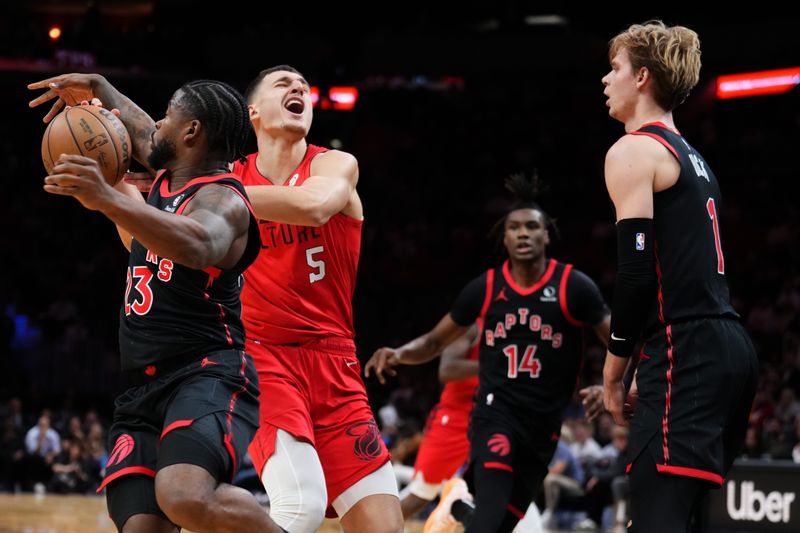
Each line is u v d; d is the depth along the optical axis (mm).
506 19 24547
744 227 21219
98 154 3080
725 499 6387
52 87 3633
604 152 23984
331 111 24078
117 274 22344
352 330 4113
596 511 11219
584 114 24688
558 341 5250
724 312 3264
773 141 22047
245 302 3979
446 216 23766
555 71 24156
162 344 3010
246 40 24156
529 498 5230
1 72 23031
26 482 15250
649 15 24188
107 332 21297
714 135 22906
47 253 22953
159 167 3172
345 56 24141
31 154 24016
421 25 25250
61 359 18891
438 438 6598
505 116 25094
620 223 3279
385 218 23969
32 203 23641
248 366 3125
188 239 2697
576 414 14469
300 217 3678
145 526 2873
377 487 3852
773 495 6184
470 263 22672
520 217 5285
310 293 3955
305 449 3732
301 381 3887
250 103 4148
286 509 3645
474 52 24375
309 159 4090
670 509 3135
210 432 2875
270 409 3777
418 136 25203
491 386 5266
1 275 22141
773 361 16781
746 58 22594
